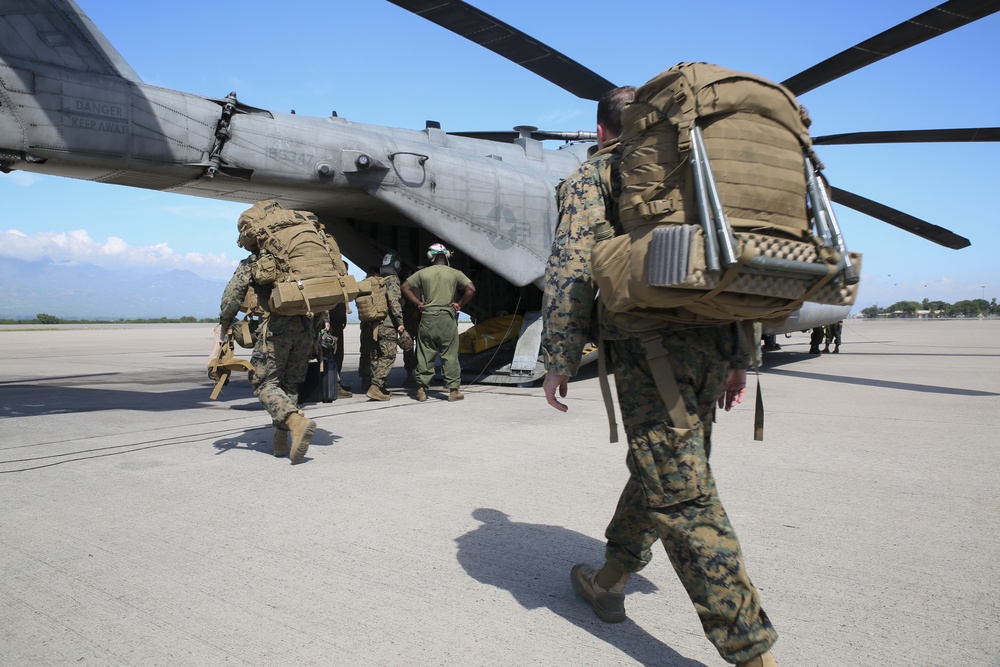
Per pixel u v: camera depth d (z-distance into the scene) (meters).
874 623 2.10
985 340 20.11
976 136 8.69
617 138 2.03
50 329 36.00
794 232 1.60
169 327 41.22
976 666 1.84
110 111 5.80
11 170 5.89
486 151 9.47
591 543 2.81
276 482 3.75
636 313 1.71
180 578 2.45
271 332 4.29
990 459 4.30
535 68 6.87
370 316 6.98
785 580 2.43
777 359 13.11
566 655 1.92
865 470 4.03
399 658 1.89
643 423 1.75
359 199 7.62
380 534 2.92
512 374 8.36
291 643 1.98
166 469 4.04
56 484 3.69
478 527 3.00
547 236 8.77
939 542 2.82
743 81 1.61
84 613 2.17
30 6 5.49
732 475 3.91
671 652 1.94
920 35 6.46
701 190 1.51
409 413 6.21
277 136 6.77
